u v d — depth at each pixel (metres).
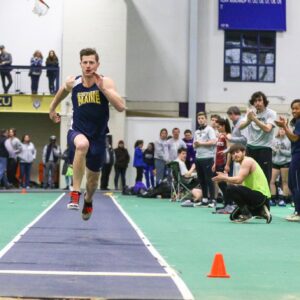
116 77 33.38
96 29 33.28
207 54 35.50
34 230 11.95
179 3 35.53
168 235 11.62
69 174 30.22
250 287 6.77
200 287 6.73
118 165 31.09
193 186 22.11
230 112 17.20
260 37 35.72
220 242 10.70
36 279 6.79
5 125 34.91
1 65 32.41
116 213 16.81
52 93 32.81
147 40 35.47
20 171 31.27
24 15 34.53
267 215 14.34
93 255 8.67
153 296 6.04
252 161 14.44
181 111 35.44
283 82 35.72
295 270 7.93
